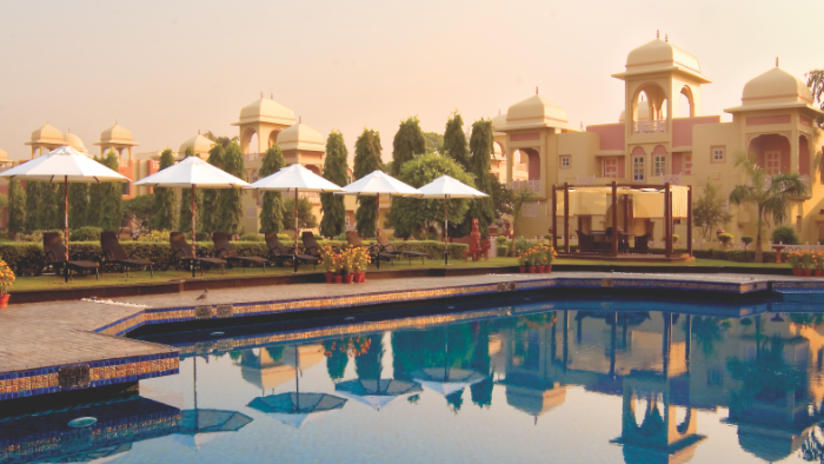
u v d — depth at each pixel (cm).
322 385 817
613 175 3953
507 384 837
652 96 3972
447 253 2159
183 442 605
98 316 1016
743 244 3269
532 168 4309
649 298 1748
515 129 4034
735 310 1541
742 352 1053
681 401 765
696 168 3556
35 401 707
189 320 1155
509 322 1343
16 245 1370
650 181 3719
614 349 1072
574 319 1390
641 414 712
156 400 741
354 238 1997
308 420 675
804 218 3553
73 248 1437
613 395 789
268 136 5181
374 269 1777
